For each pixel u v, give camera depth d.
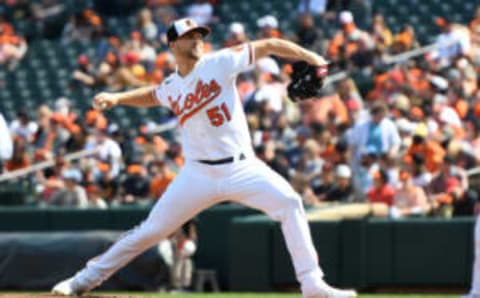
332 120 54.16
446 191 46.91
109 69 69.94
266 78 58.91
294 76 25.30
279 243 44.47
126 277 44.62
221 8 78.94
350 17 63.66
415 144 50.00
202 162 24.45
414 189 46.84
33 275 45.84
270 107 55.53
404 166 48.72
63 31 84.94
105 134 58.47
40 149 61.91
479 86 59.06
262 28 67.81
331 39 68.00
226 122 24.22
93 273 26.06
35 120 74.62
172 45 24.17
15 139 60.34
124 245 25.69
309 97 25.41
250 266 44.66
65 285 26.23
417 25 72.19
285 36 69.56
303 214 24.58
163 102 25.22
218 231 47.88
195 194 24.61
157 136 58.44
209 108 24.11
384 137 49.88
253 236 44.59
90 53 79.25
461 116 54.97
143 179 53.75
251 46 24.19
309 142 50.91
